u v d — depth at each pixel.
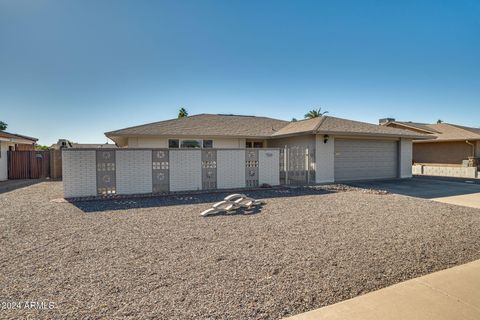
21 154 19.38
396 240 5.44
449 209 8.56
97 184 10.81
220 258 4.49
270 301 3.19
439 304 3.14
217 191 12.28
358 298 3.27
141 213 7.95
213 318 2.85
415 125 27.66
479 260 4.48
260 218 7.32
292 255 4.62
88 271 3.99
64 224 6.70
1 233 5.93
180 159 12.10
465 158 23.14
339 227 6.41
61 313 2.92
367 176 17.17
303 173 16.25
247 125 20.34
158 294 3.33
